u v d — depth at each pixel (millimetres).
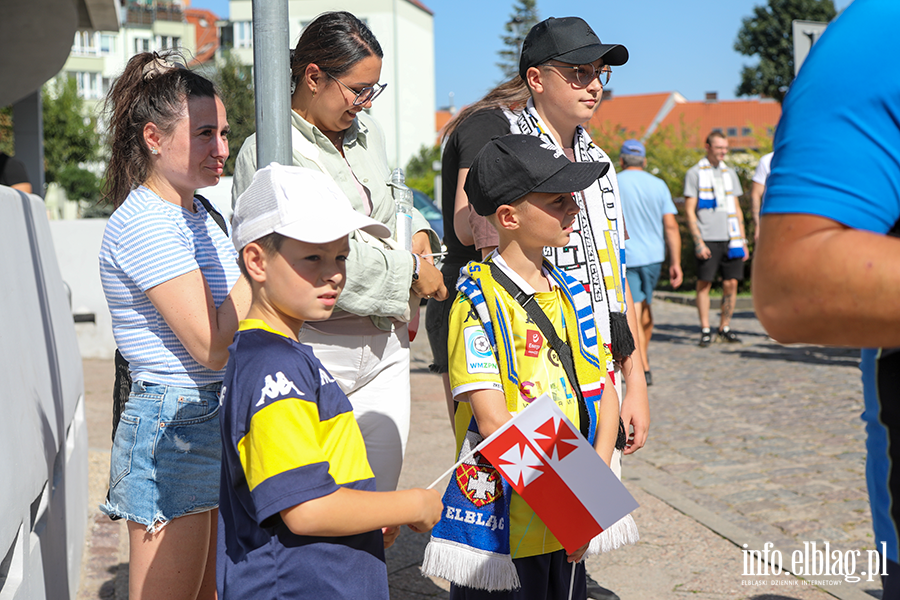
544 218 2277
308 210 1821
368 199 2920
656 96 60219
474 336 2289
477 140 3199
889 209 1209
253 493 1721
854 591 3422
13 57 8352
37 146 11078
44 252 3807
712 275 9484
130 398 2414
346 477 1868
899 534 1310
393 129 54188
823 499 4527
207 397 2387
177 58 2627
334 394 1883
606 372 2537
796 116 1271
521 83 3320
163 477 2348
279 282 1849
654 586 3549
